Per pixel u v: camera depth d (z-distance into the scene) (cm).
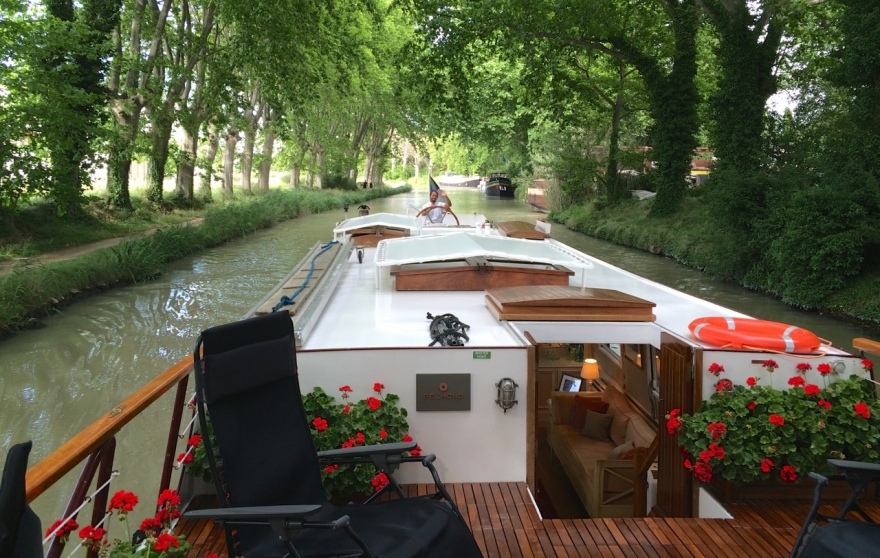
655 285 591
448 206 970
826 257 1322
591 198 3073
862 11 1407
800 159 1758
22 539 128
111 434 206
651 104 2394
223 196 3094
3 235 1619
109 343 1012
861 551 209
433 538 214
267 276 1551
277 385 245
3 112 1503
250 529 221
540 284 552
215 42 2467
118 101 2159
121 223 2097
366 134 5819
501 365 351
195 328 1101
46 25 1541
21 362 920
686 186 2423
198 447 312
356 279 614
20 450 130
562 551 297
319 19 2148
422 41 2191
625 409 543
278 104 2152
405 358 350
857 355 358
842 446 327
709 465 336
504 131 3475
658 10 2402
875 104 1401
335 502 329
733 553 298
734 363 356
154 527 219
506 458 356
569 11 2020
